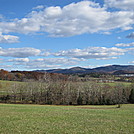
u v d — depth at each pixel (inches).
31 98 3540.8
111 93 3567.9
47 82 3853.3
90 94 3570.4
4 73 4901.6
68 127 885.8
